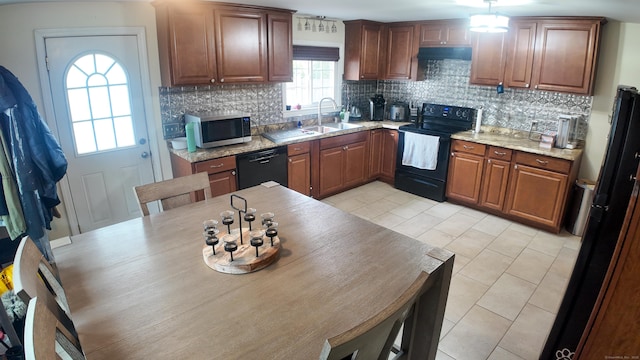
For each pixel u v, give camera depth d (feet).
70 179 10.95
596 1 7.90
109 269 5.23
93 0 10.16
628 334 4.63
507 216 13.70
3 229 9.18
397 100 18.10
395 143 16.56
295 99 16.03
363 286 4.87
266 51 12.97
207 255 5.48
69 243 5.94
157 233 6.31
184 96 12.45
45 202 8.71
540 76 12.57
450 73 15.89
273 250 5.59
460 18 14.05
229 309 4.43
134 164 12.01
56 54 10.13
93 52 10.64
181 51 11.07
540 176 12.42
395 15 13.80
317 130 15.88
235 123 12.54
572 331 6.19
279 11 12.88
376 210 14.48
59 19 9.99
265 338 3.97
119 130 11.54
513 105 14.33
